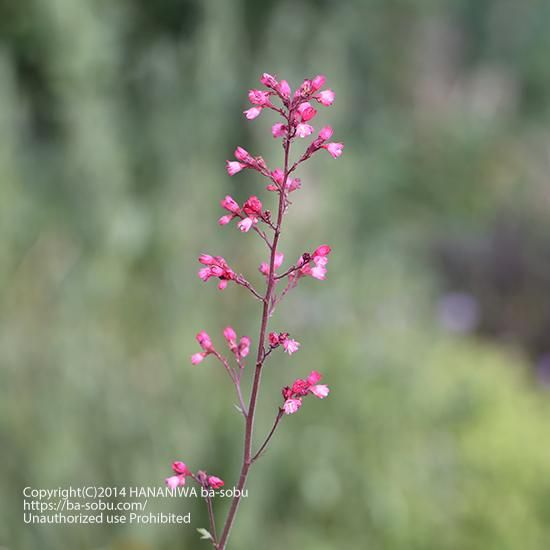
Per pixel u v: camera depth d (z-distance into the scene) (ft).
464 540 22.53
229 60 24.89
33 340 20.31
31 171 25.36
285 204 10.23
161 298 21.67
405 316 28.50
